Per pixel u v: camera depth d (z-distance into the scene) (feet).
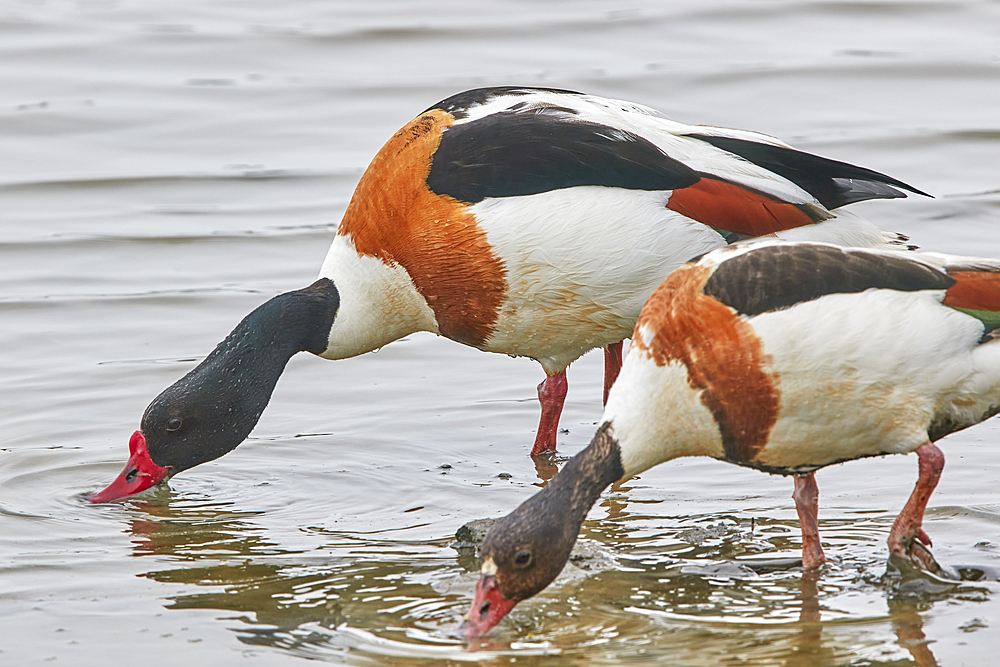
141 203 60.13
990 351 28.91
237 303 50.78
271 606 29.91
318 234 57.26
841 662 26.86
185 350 46.68
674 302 29.63
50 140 65.98
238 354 37.76
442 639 28.17
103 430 40.52
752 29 78.54
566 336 37.96
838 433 29.55
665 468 37.96
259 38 77.66
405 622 29.01
